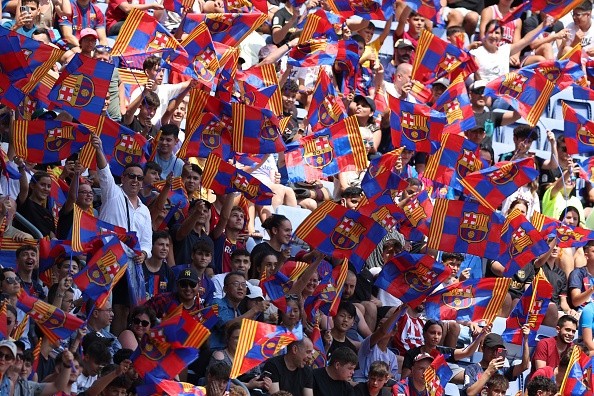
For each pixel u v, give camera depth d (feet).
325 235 98.89
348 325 102.63
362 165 102.83
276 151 100.12
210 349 95.76
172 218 107.24
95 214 106.11
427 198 107.96
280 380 94.32
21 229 100.53
